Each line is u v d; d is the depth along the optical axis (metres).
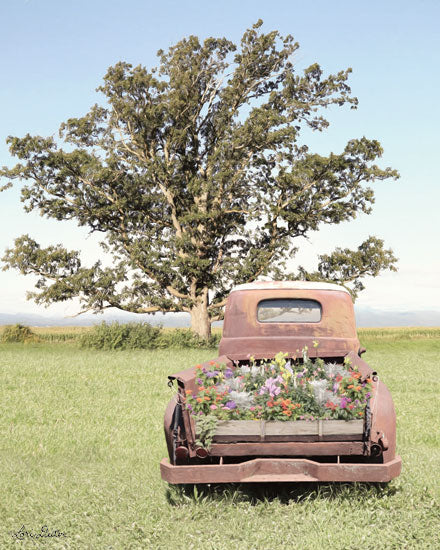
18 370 19.25
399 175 37.66
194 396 5.31
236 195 40.91
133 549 4.43
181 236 39.12
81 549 4.47
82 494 5.82
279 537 4.58
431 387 15.83
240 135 37.16
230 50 39.97
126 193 39.78
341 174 38.62
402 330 63.94
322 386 5.46
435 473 6.39
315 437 5.05
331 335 7.20
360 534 4.52
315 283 7.49
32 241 39.31
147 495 5.71
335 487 5.70
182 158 40.50
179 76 38.91
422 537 4.44
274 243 39.22
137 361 23.55
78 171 38.38
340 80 39.47
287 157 39.53
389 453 5.26
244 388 5.72
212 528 4.84
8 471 6.81
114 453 7.97
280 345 7.10
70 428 9.57
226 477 5.02
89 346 34.88
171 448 5.71
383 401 5.42
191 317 40.41
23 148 37.47
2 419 10.48
